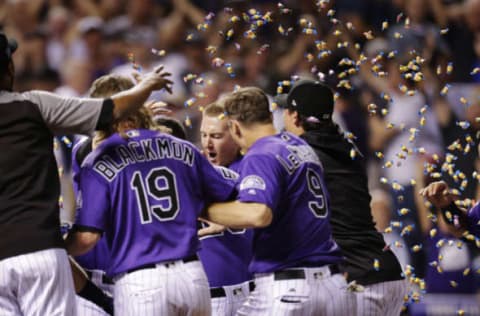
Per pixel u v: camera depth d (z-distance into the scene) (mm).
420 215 32094
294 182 17469
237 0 36312
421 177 33438
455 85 38188
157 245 16750
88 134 16531
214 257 19797
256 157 17312
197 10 42688
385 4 42906
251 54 36938
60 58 43781
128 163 16922
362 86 37688
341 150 19312
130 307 16562
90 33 42312
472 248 28344
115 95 16703
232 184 17641
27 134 16047
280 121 30891
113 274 16859
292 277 17250
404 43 37312
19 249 15578
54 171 16312
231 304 19844
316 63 35625
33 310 15648
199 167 17516
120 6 45938
